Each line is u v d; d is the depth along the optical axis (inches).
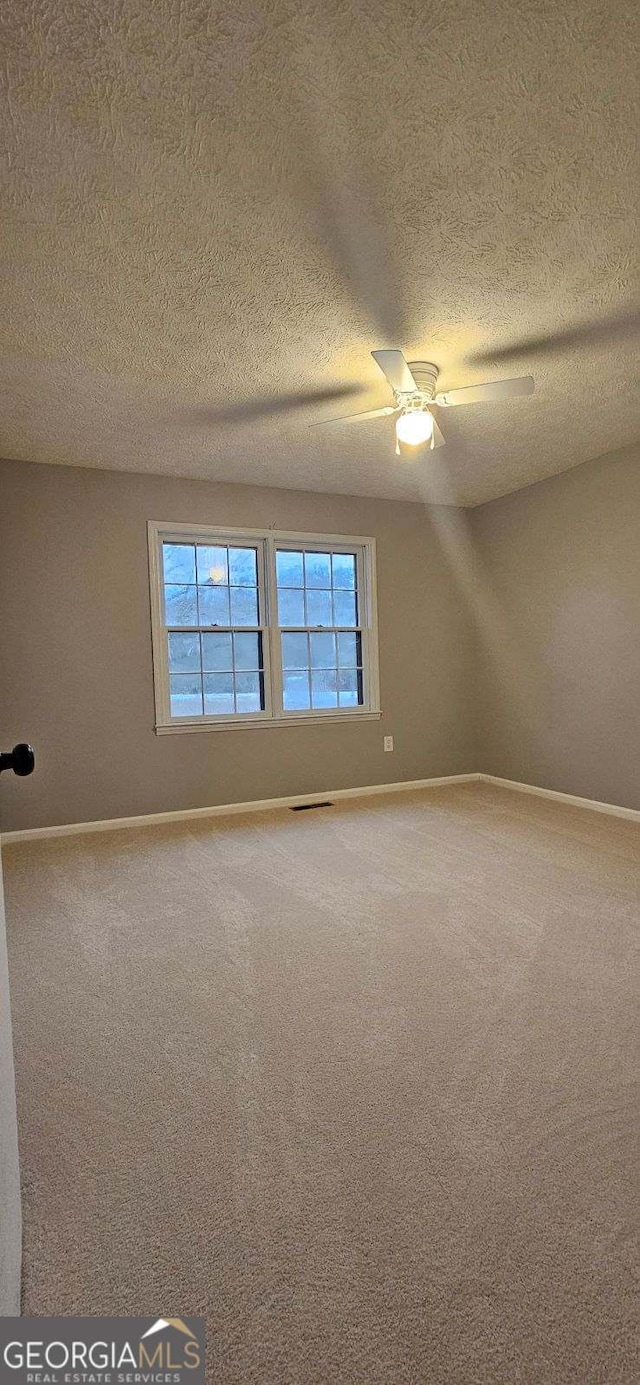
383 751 192.1
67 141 57.1
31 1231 45.8
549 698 178.1
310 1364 37.2
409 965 84.4
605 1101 58.2
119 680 157.1
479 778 206.7
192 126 56.1
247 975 82.7
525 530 182.9
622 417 130.7
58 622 150.6
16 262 74.0
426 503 197.2
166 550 164.6
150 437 134.0
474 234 72.1
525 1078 61.5
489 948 88.8
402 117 56.4
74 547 151.9
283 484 172.2
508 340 97.3
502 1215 46.7
